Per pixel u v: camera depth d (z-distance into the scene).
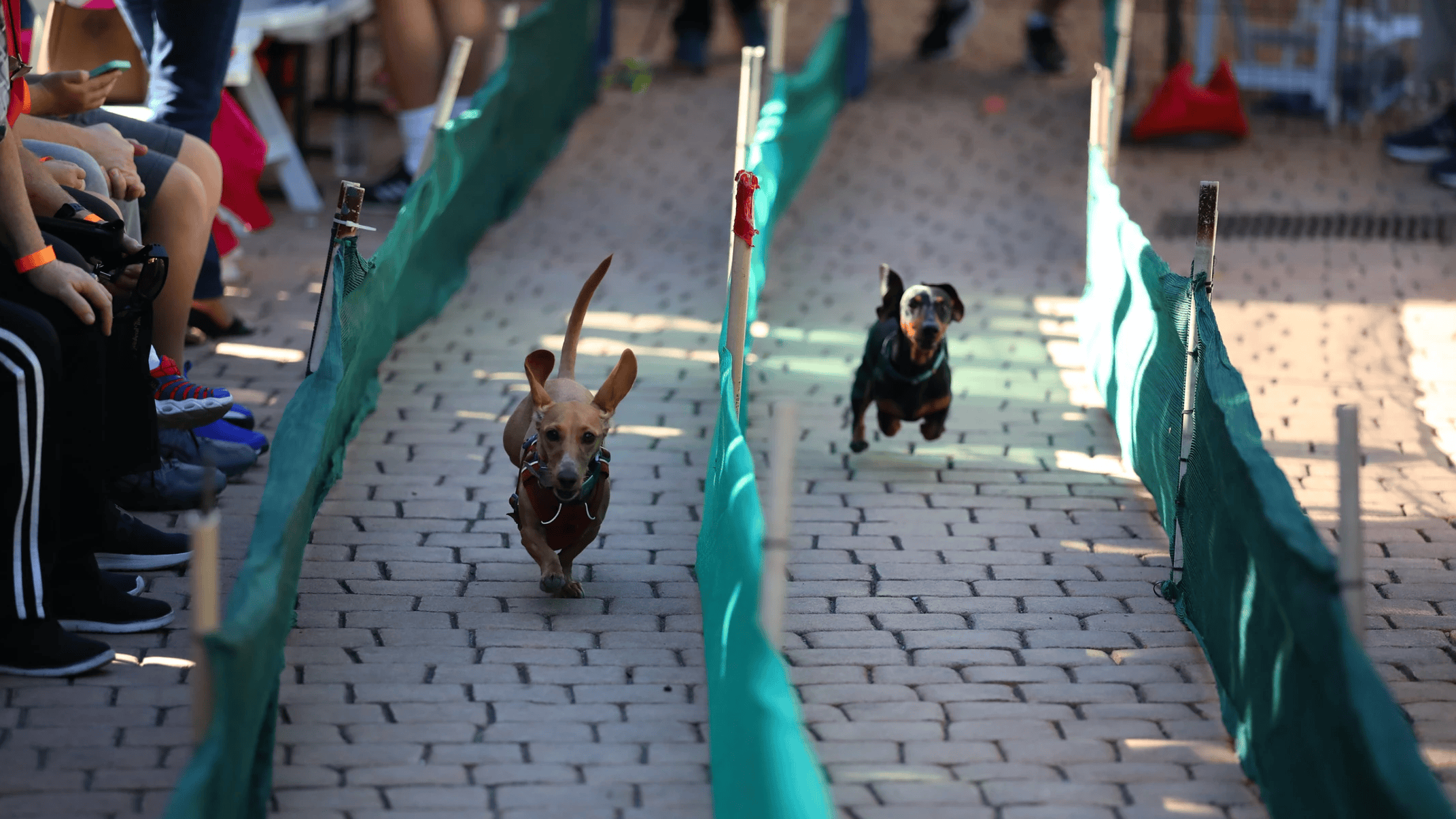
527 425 7.92
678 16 21.95
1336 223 15.45
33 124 8.44
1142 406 9.08
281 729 6.39
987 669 7.17
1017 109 20.11
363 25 23.00
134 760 6.07
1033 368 11.69
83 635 6.98
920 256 14.66
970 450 10.09
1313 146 18.39
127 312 7.12
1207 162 17.73
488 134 14.20
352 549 8.22
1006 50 23.48
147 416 7.30
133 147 8.84
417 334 11.95
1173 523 7.93
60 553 6.91
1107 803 6.08
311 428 6.89
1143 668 7.20
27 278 6.59
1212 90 18.31
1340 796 5.17
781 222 15.68
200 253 9.24
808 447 10.08
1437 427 10.50
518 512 7.60
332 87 18.73
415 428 10.05
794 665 7.17
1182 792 6.18
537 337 12.04
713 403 10.78
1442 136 17.58
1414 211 15.83
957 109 20.12
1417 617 7.83
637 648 7.27
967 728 6.62
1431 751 6.52
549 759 6.28
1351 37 20.23
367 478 9.20
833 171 17.56
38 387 6.17
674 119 19.61
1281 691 5.85
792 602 7.84
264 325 11.83
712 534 7.48
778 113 14.26
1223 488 6.72
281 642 6.33
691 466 9.64
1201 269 7.61
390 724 6.49
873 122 19.52
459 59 11.67
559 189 16.61
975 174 17.50
